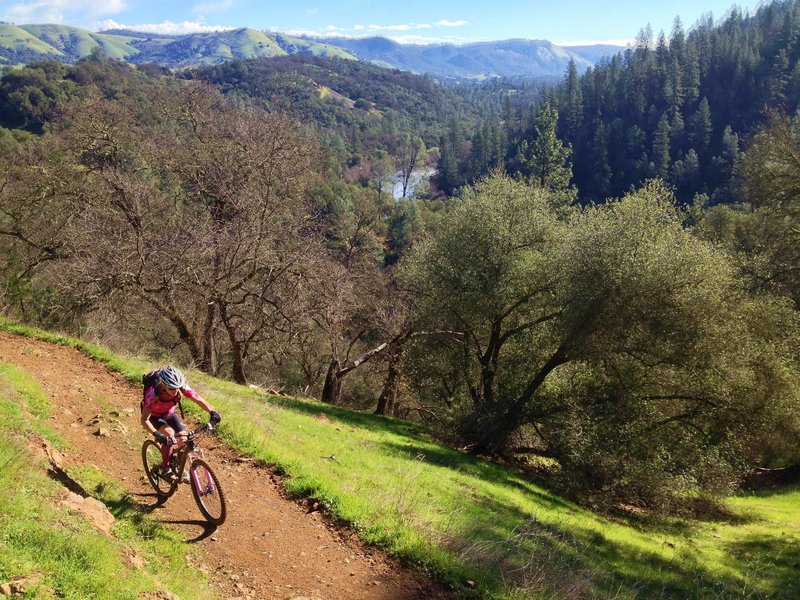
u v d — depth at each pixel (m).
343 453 13.09
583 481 19.09
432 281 23.61
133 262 20.81
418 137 180.62
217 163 25.73
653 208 20.39
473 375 26.20
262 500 8.74
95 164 27.66
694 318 18.42
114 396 12.03
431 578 7.39
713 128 113.81
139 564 5.75
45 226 26.67
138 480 8.46
